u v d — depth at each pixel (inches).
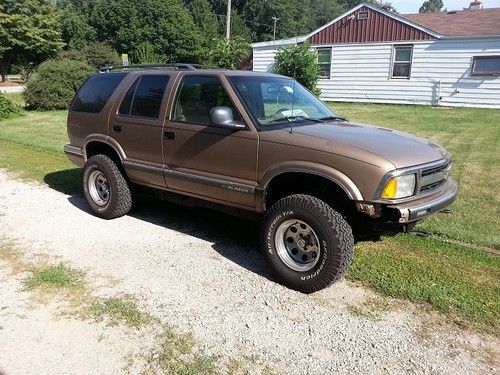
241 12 3021.7
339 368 115.0
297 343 124.5
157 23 1905.8
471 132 442.6
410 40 716.0
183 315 136.6
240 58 1141.1
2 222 211.0
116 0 1914.4
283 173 152.0
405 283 153.3
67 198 251.0
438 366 115.8
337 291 150.8
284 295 148.8
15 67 1827.0
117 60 1144.8
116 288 151.3
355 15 759.7
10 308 138.6
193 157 176.7
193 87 178.9
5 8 1370.6
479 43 660.7
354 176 138.3
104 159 211.9
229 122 157.6
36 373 112.0
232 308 140.8
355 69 783.1
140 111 197.9
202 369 113.6
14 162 331.9
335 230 140.3
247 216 172.7
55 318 134.0
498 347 123.3
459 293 147.4
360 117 565.6
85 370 113.1
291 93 188.1
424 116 576.1
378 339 126.3
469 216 215.3
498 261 170.6
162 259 173.8
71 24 1859.0
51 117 608.4
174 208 235.0
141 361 116.4
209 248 184.9
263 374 112.7
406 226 142.4
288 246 154.3
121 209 212.7
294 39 829.2
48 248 182.2
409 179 138.6
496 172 291.4
